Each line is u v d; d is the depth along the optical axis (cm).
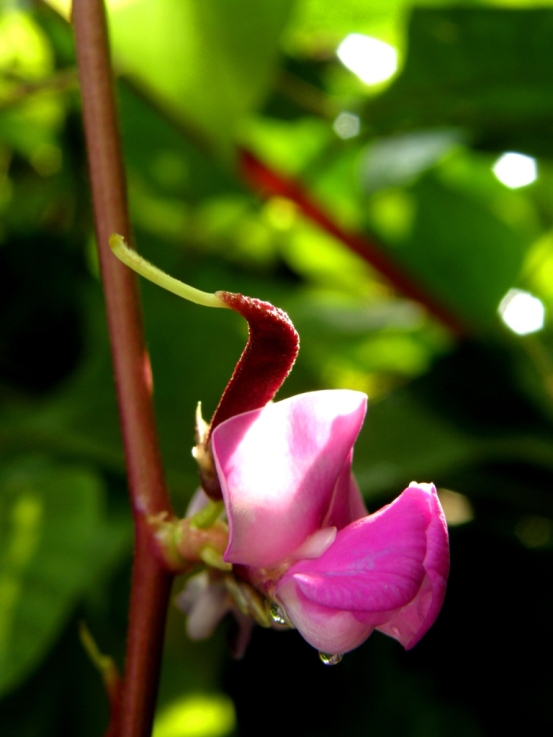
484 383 20
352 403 10
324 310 23
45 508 18
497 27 19
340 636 10
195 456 10
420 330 23
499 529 20
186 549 11
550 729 18
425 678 18
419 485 10
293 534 10
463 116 21
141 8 17
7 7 23
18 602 17
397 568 10
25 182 25
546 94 20
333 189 24
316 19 24
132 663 11
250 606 10
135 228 25
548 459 18
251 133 23
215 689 19
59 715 19
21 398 22
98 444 20
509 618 19
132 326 11
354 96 25
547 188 24
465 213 22
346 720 18
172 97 18
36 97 22
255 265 27
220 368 20
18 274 23
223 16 18
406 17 19
